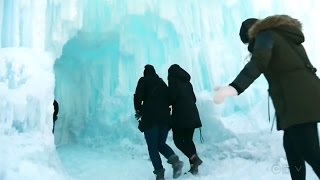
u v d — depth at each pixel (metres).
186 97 4.11
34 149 3.28
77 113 6.88
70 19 5.24
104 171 4.41
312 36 4.59
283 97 1.79
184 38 5.32
